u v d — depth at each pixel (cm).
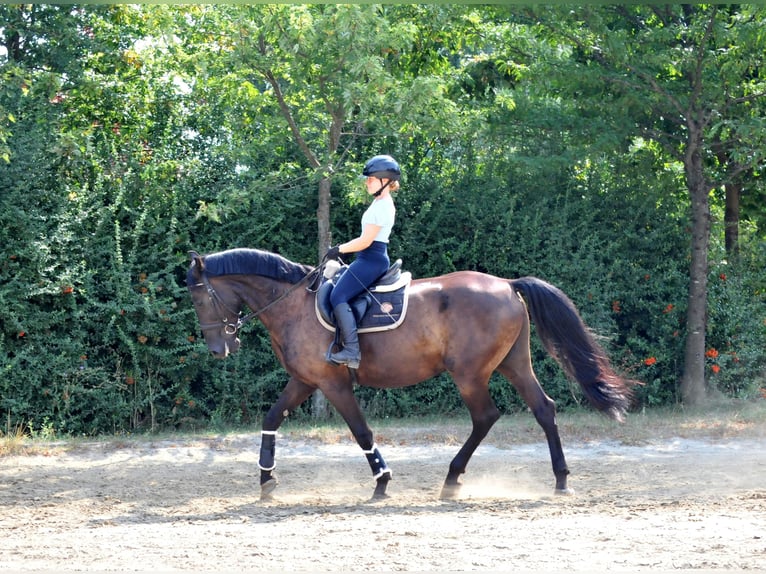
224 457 1028
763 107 1418
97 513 720
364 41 1123
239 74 1259
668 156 1510
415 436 1133
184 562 522
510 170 1436
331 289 767
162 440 1132
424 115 1210
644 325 1465
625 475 885
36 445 1091
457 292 775
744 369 1439
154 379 1294
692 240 1420
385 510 703
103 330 1272
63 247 1234
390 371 773
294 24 1116
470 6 1305
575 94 1424
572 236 1447
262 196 1248
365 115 1230
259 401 1342
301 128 1303
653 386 1412
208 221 1323
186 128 1398
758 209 1634
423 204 1369
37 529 643
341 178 1204
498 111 1415
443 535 582
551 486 845
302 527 623
